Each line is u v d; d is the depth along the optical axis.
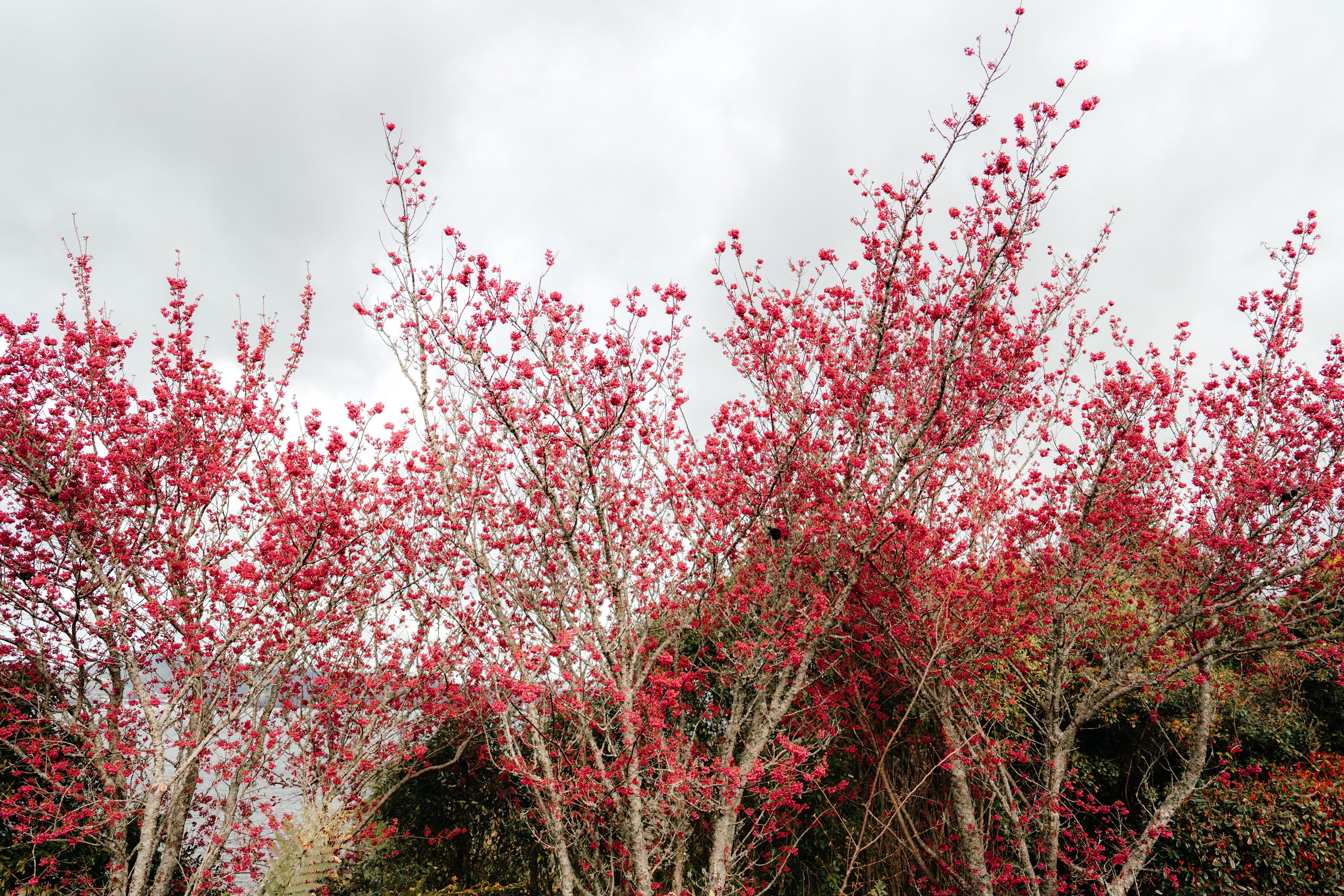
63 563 6.87
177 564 6.74
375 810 8.77
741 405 7.77
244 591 6.70
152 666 6.98
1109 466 7.84
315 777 8.12
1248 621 7.76
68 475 6.63
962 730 8.30
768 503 6.33
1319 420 7.05
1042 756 8.32
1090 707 7.50
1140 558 8.00
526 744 7.00
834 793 9.07
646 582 7.39
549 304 6.36
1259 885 8.03
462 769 11.20
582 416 6.29
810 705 8.77
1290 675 10.00
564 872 6.28
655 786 6.83
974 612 7.85
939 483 8.08
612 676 6.42
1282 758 9.49
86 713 7.55
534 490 7.17
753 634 7.44
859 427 7.00
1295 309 7.76
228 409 7.80
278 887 5.23
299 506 6.91
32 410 6.56
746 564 7.79
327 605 7.06
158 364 6.93
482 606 7.62
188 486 6.81
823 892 8.90
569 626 6.46
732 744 6.73
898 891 8.42
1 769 7.30
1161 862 8.71
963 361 7.00
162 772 6.28
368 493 7.54
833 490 7.11
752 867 7.52
